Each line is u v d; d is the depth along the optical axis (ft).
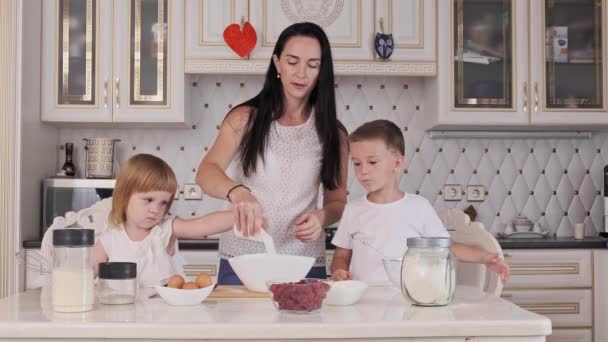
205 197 12.14
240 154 6.68
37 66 11.18
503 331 4.01
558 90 11.47
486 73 11.43
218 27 11.16
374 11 11.27
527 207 12.35
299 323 3.97
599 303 10.64
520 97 11.43
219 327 3.93
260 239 5.40
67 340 3.95
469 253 5.87
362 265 6.74
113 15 11.27
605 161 12.48
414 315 4.25
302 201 6.61
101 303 4.69
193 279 10.44
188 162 12.18
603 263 10.66
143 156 6.02
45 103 11.24
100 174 11.41
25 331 3.94
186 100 11.50
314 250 6.66
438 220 6.97
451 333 4.00
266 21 11.12
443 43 11.32
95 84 11.26
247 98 12.22
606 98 11.48
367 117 12.30
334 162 6.62
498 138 12.32
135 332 3.93
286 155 6.56
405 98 12.33
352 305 4.68
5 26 10.50
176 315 4.26
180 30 11.20
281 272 5.08
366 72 11.23
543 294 10.59
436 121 11.39
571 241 10.76
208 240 10.73
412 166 12.26
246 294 5.05
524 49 11.44
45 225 11.02
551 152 12.42
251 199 5.59
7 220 10.46
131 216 5.94
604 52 11.49
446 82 11.32
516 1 11.45
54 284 4.39
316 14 11.19
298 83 6.34
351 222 6.91
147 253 5.99
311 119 6.63
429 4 11.34
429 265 4.59
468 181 12.32
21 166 10.57
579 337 10.61
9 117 10.52
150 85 11.25
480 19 11.43
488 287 6.68
